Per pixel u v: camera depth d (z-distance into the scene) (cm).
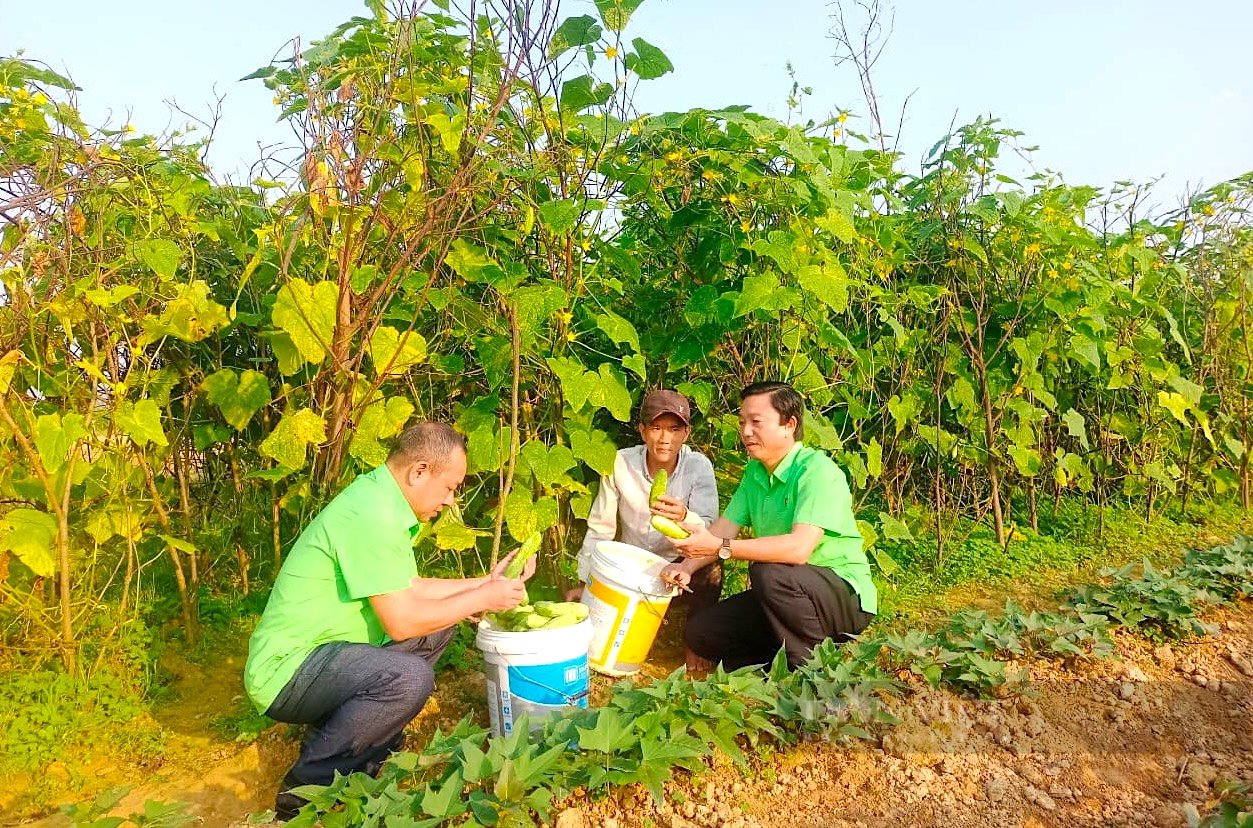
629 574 358
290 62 364
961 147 503
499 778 238
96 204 354
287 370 373
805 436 420
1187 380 575
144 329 352
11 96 334
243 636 416
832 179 414
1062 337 529
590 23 352
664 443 387
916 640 341
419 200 359
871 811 268
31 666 345
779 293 379
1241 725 334
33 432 318
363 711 280
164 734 339
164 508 418
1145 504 614
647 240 454
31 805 299
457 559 414
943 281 535
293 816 276
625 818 257
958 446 519
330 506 292
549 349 395
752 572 358
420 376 417
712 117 394
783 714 294
